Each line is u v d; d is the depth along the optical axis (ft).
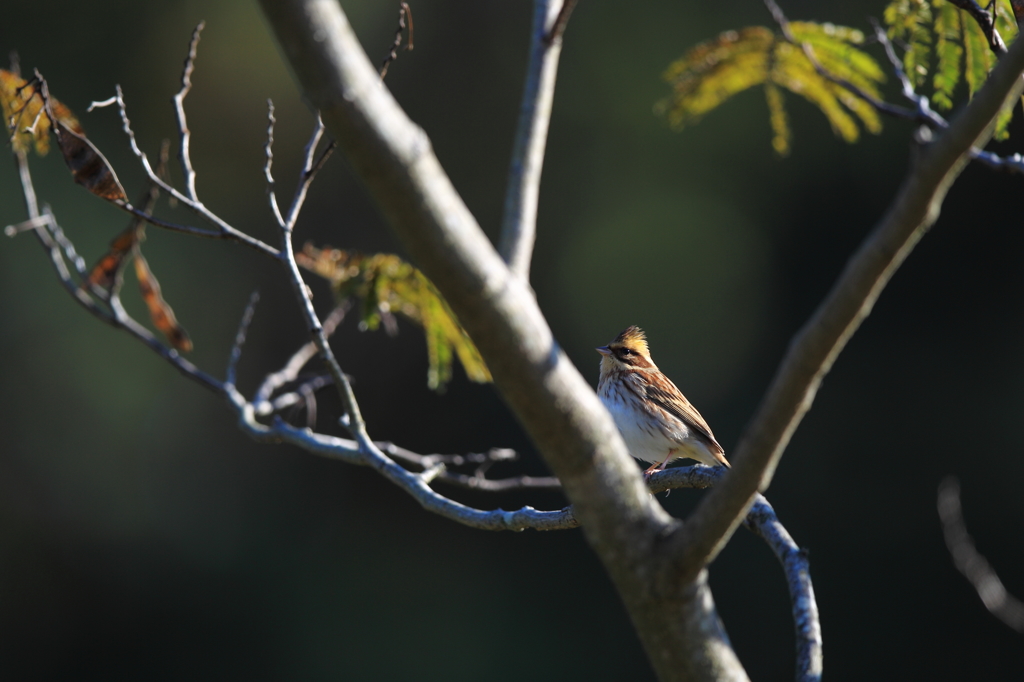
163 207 56.08
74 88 56.24
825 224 66.95
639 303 68.90
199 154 59.57
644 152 69.77
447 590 60.13
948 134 7.12
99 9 57.16
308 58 7.20
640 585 8.61
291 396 19.75
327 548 60.08
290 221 13.80
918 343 60.18
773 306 67.87
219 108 60.13
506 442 61.77
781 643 53.93
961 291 60.23
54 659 55.26
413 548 61.11
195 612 57.11
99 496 55.62
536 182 9.76
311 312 14.07
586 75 69.51
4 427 53.36
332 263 20.90
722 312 68.64
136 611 56.59
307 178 13.93
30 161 50.34
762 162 68.03
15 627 54.75
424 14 67.62
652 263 69.26
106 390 54.70
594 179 69.77
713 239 69.00
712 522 8.27
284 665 56.80
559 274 68.69
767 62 19.60
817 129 65.92
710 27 66.90
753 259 68.49
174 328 19.84
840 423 59.26
